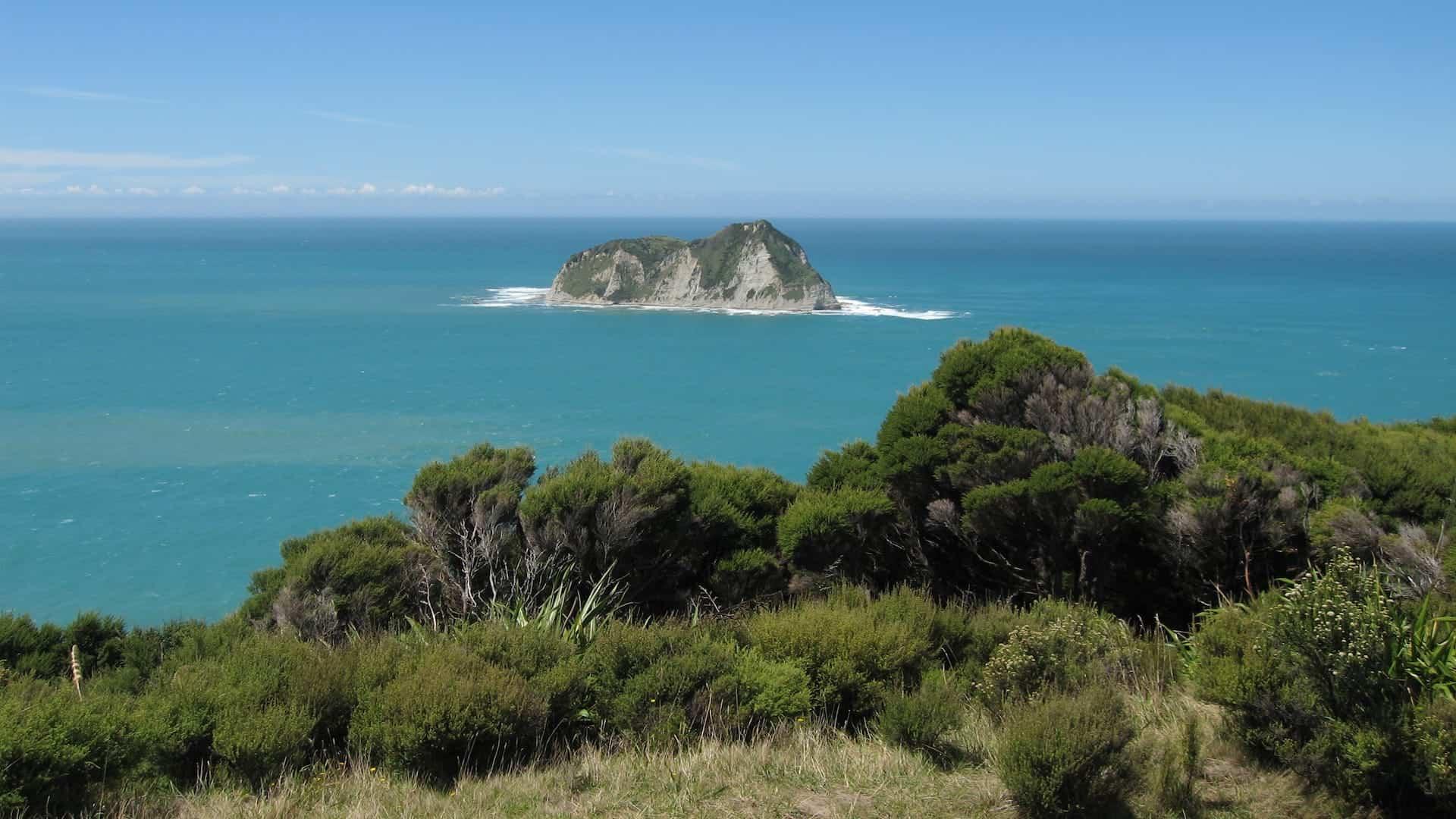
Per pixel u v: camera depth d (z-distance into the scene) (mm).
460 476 12914
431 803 6797
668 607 12414
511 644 8852
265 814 6625
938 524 13875
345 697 8273
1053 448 13320
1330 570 7410
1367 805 6301
